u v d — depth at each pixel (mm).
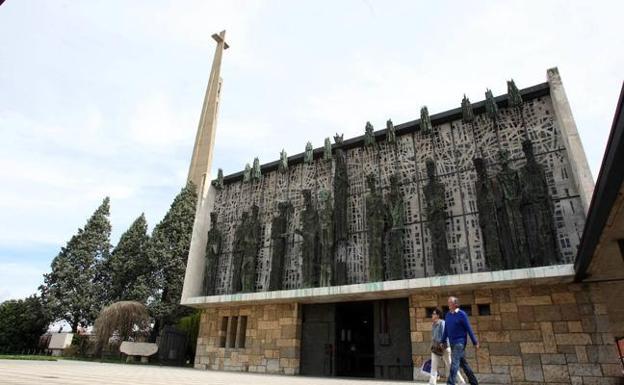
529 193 14656
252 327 20141
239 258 21641
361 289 16500
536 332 13578
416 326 15633
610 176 7199
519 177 15234
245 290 20422
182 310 30438
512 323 14016
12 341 33875
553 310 13570
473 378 7457
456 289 15117
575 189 14477
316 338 18469
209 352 21281
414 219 17203
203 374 13727
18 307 35688
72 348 29125
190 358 26312
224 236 23688
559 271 12969
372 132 19688
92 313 34156
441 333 8523
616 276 12859
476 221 15812
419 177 17812
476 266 15188
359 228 18422
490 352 14031
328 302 18781
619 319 17156
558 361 13000
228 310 21625
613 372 12250
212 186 25500
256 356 19359
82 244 37438
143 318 27938
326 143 21078
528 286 14164
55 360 19297
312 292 17781
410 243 16891
